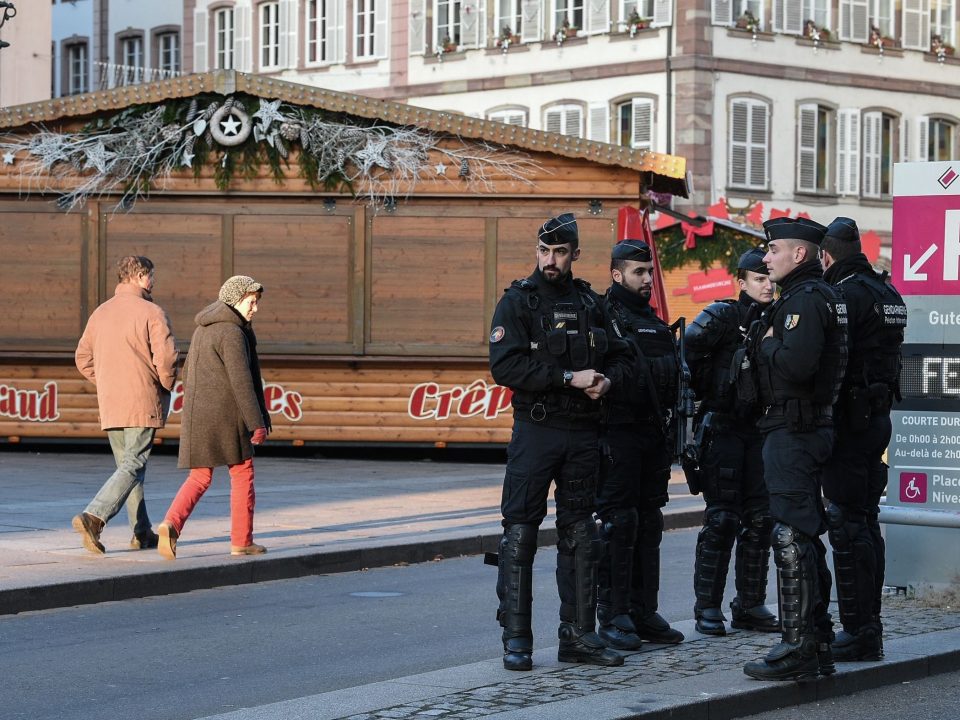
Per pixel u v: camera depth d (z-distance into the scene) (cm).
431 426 1989
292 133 1953
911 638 801
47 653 804
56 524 1225
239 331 1057
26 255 1998
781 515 701
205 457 1050
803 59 3997
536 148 1938
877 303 756
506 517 727
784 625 695
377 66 4347
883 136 4184
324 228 1981
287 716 621
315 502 1459
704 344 821
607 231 1947
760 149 3925
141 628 877
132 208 1992
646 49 3878
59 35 4991
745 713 663
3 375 2022
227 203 1986
